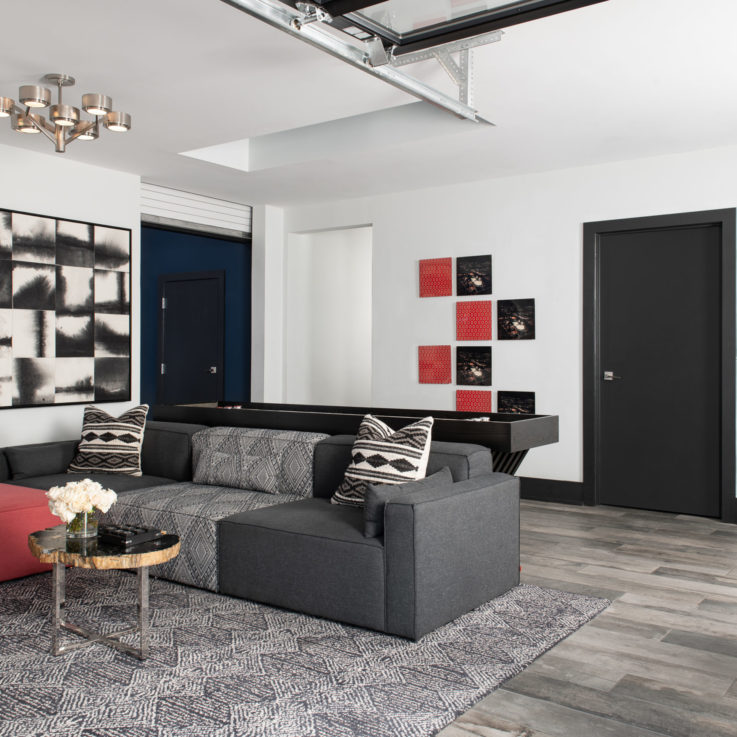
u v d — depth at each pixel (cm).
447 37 278
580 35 331
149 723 225
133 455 468
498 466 414
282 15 263
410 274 655
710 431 531
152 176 601
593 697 245
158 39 339
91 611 325
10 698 241
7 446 508
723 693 249
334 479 392
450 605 311
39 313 528
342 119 538
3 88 402
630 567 402
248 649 283
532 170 580
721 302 522
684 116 447
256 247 730
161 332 838
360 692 247
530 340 594
